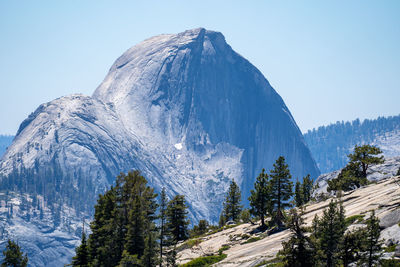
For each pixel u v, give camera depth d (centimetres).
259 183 7575
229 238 7412
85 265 7431
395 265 3366
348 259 3669
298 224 4056
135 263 6312
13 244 6981
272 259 4759
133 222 7119
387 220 4194
